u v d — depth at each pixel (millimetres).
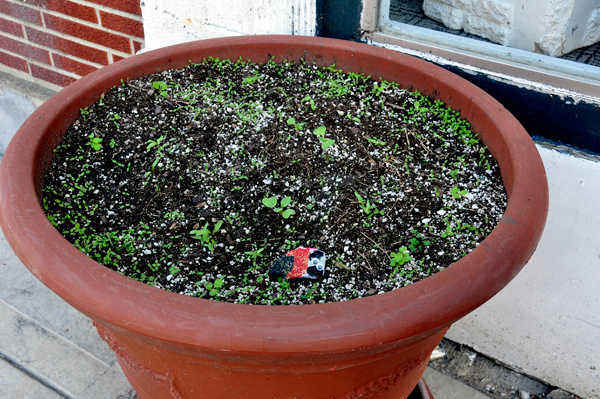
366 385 1008
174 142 1407
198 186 1301
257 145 1414
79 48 2473
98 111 1438
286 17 1715
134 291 828
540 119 1542
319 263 1062
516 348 1829
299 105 1532
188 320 786
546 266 1623
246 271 1093
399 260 1071
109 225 1187
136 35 2236
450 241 1130
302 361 819
